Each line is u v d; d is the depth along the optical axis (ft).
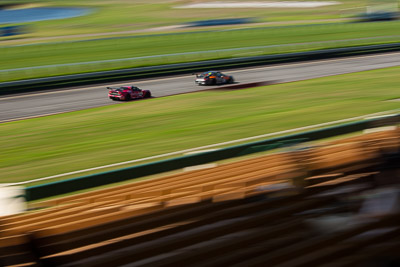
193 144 120.06
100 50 355.77
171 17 643.86
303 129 122.93
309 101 175.73
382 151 47.50
